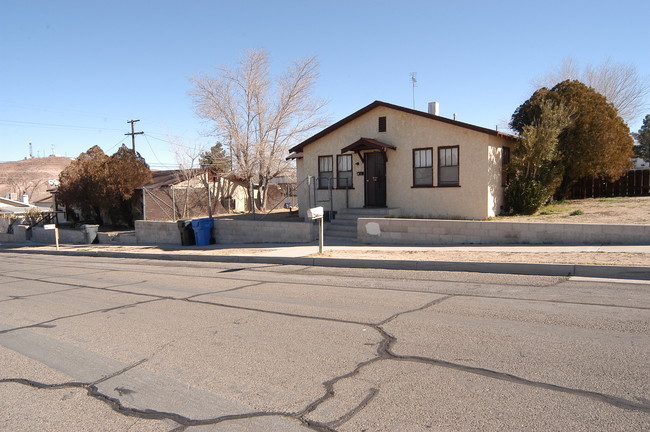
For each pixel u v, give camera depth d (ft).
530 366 15.11
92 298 30.53
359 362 16.34
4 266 55.57
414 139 57.98
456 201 55.26
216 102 95.86
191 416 13.06
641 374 14.11
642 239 35.37
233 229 61.72
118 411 13.62
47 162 352.69
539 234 39.47
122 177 84.12
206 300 27.81
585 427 11.31
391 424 11.94
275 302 26.20
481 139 53.36
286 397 13.88
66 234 87.86
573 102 62.95
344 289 28.84
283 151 96.68
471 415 12.17
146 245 70.03
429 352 16.88
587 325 18.93
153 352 18.54
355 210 59.16
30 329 23.16
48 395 14.97
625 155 66.69
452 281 29.43
